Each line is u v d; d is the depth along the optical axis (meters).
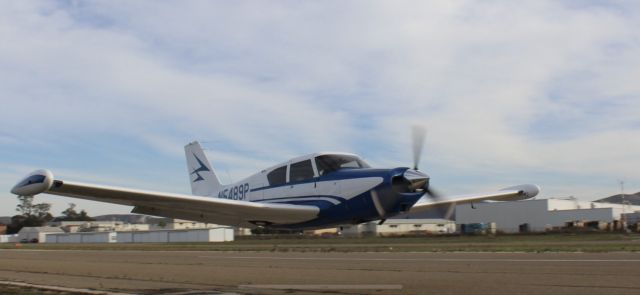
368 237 49.53
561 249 19.64
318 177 12.89
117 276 12.87
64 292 9.55
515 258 15.42
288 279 11.38
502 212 62.97
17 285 10.80
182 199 12.35
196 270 14.13
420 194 11.15
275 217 13.26
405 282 10.28
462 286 9.51
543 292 8.59
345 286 9.89
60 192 11.38
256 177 14.99
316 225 13.13
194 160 19.89
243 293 9.30
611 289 8.77
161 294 9.31
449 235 49.66
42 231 83.88
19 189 10.36
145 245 39.97
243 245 34.50
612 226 55.38
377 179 11.52
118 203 12.87
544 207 60.53
